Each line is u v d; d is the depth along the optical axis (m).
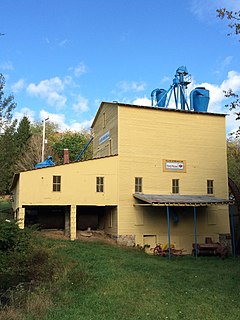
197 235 25.98
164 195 25.11
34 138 53.31
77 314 9.72
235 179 42.06
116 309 10.30
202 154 26.91
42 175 22.70
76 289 12.29
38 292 11.30
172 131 26.25
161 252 23.11
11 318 9.11
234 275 15.73
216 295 12.14
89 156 52.62
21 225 21.80
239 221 27.47
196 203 22.69
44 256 15.17
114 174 24.33
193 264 19.64
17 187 24.03
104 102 27.92
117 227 23.95
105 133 27.81
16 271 13.22
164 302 11.19
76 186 23.33
